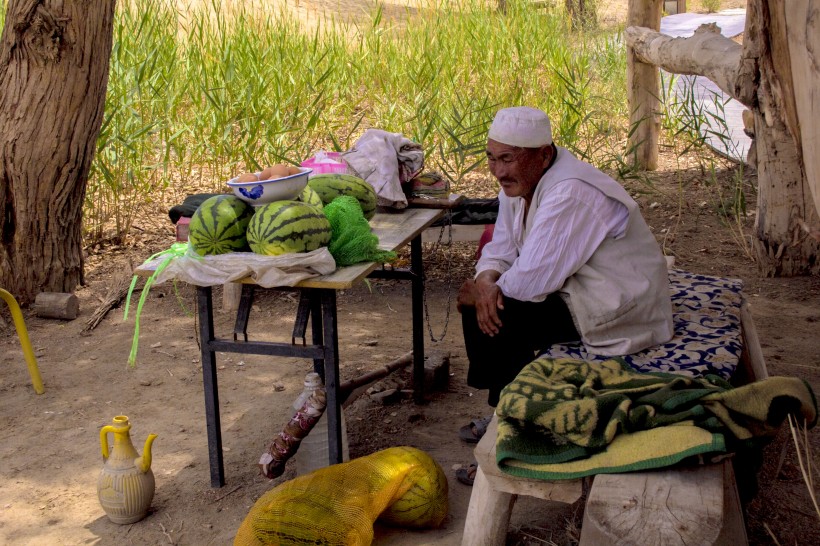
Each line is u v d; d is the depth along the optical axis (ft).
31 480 12.03
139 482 10.82
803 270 19.63
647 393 9.05
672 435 8.11
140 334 17.25
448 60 31.27
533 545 10.12
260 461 10.91
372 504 9.86
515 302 11.37
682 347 10.96
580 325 10.98
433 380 14.44
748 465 9.62
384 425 13.46
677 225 23.00
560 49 32.78
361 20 41.06
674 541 7.25
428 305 18.79
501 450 8.66
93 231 21.94
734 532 8.12
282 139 25.41
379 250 11.06
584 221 10.74
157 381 15.20
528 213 11.37
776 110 18.42
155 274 10.45
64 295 17.94
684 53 22.68
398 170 13.99
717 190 25.62
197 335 16.52
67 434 13.37
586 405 8.59
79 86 17.79
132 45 26.30
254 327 17.56
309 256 10.02
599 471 8.20
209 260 10.32
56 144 17.79
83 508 11.35
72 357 16.24
